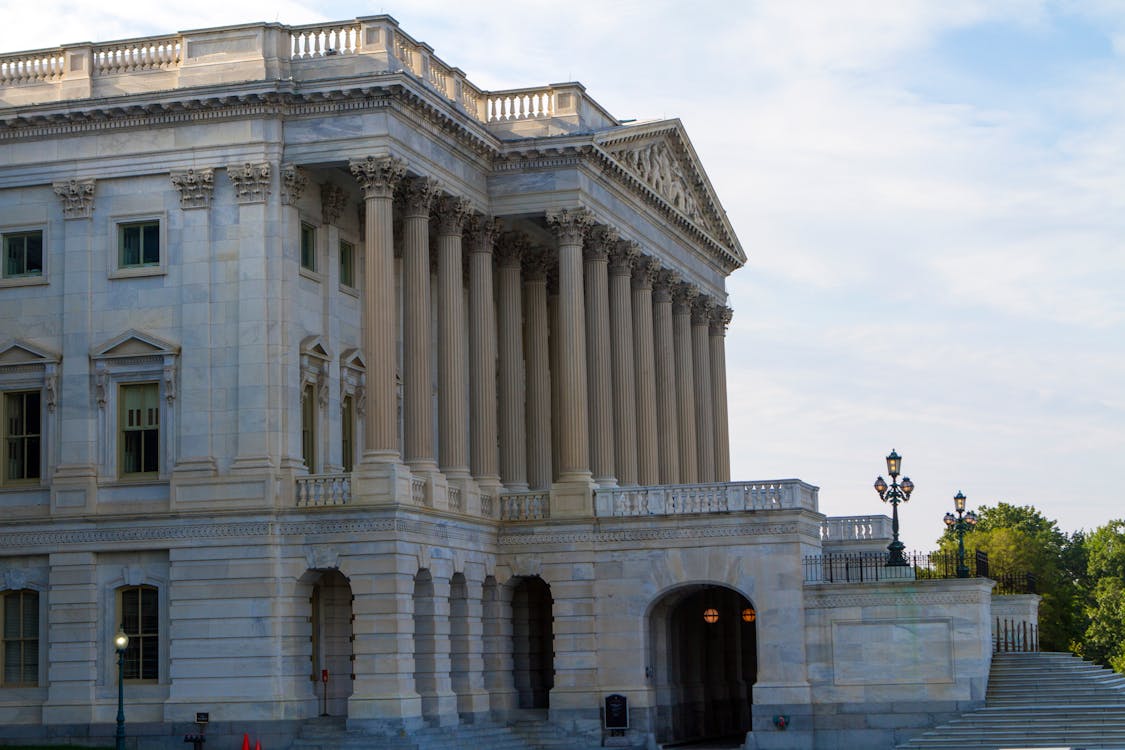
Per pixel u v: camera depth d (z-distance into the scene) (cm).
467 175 8125
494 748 7312
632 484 8750
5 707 7344
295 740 6900
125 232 7481
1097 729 7150
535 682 8369
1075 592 18912
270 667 6981
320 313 7588
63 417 7419
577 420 8175
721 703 9069
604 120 8988
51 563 7331
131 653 7250
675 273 9656
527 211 8300
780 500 7694
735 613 9325
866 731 7462
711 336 10700
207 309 7281
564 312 8250
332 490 7106
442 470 7869
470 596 7725
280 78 7350
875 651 7512
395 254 8450
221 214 7331
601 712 7800
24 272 7600
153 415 7369
